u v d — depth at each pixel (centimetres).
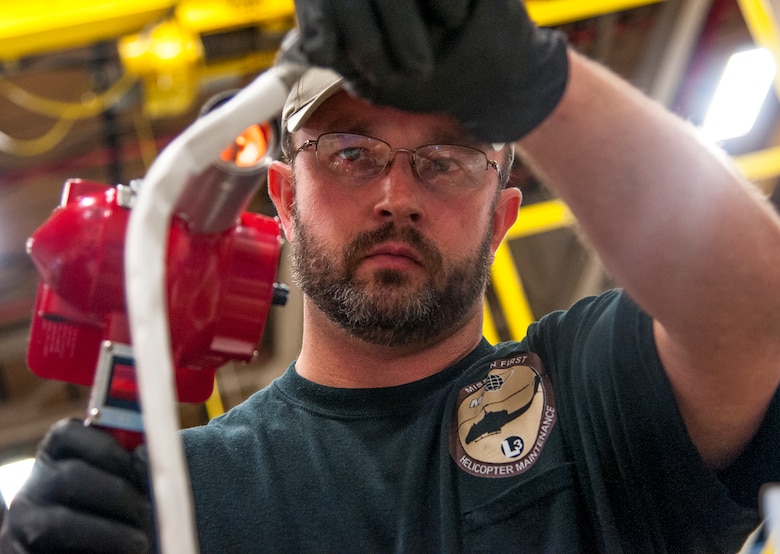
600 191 90
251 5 345
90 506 81
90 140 435
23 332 527
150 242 64
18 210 470
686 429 102
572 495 106
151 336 62
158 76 349
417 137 120
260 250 97
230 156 83
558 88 83
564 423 111
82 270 90
